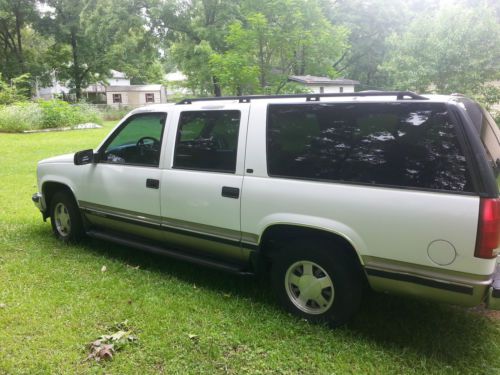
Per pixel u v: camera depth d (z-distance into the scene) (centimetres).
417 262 274
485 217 251
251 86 1194
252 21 1126
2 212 660
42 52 4759
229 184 352
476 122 286
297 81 1212
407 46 1430
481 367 279
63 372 274
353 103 302
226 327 325
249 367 280
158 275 423
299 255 327
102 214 462
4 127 2038
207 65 2009
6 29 4278
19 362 281
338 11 3116
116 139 450
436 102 273
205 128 375
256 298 375
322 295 324
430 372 275
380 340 310
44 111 2238
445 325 332
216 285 402
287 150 328
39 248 498
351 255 313
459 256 260
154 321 332
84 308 351
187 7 2577
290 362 284
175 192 390
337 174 304
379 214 283
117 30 2672
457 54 1294
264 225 334
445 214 262
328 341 306
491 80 1353
